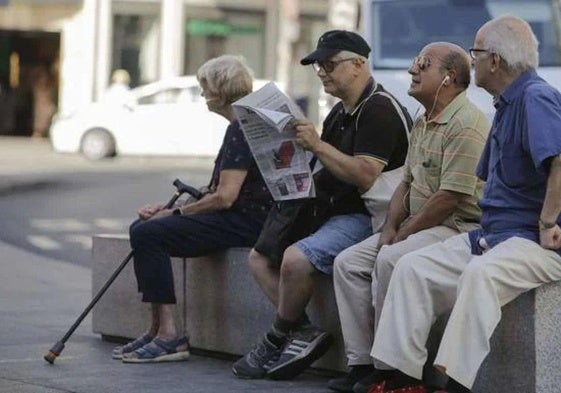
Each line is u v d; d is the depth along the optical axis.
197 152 53.22
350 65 12.89
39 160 52.41
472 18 27.41
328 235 12.87
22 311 18.61
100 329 15.94
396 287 11.39
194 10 67.69
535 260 11.12
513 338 11.45
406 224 12.31
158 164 51.44
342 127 13.11
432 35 27.56
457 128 12.09
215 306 14.58
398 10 27.78
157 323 14.55
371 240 12.62
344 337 12.53
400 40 27.69
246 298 14.22
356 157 12.77
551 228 11.12
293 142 12.79
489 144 11.70
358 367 12.53
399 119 12.92
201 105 53.16
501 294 11.10
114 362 14.34
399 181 12.92
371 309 12.41
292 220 13.13
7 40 67.81
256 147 12.91
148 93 53.56
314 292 13.38
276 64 68.69
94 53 66.44
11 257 26.58
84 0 66.31
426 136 12.33
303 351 13.09
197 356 14.76
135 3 66.88
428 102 12.28
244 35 68.56
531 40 11.41
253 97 12.67
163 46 67.12
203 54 68.19
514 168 11.35
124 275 15.62
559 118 11.09
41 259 26.50
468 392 11.65
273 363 13.28
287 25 68.56
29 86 67.94
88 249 28.98
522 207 11.34
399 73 27.44
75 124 53.66
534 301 11.31
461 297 10.98
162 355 14.30
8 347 15.28
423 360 11.36
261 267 13.45
